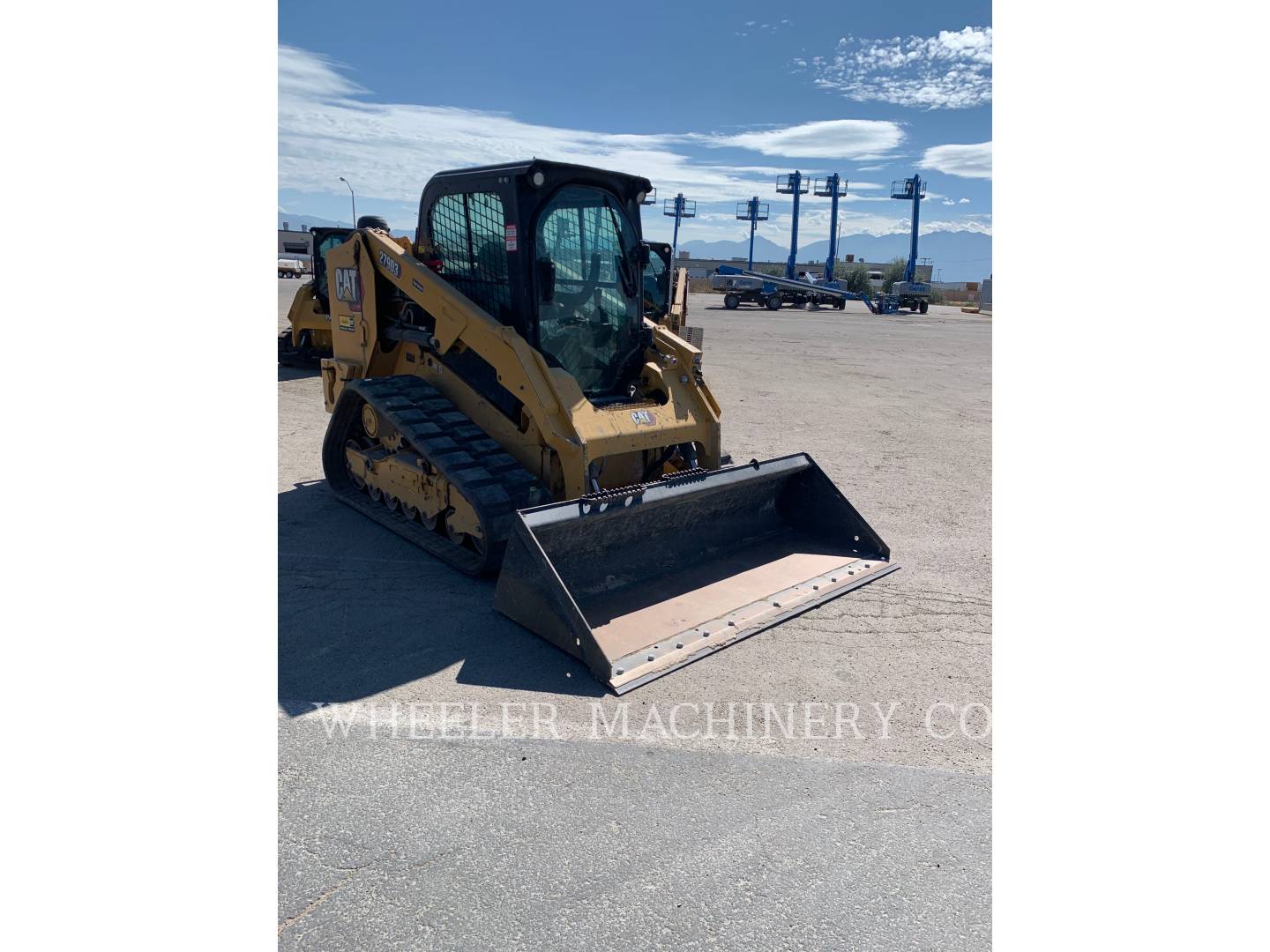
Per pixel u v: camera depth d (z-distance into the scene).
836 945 2.44
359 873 2.66
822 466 8.51
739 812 3.03
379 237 6.43
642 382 5.92
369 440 6.68
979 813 3.05
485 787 3.12
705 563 5.27
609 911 2.54
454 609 4.70
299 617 4.54
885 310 40.94
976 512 6.98
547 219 5.45
